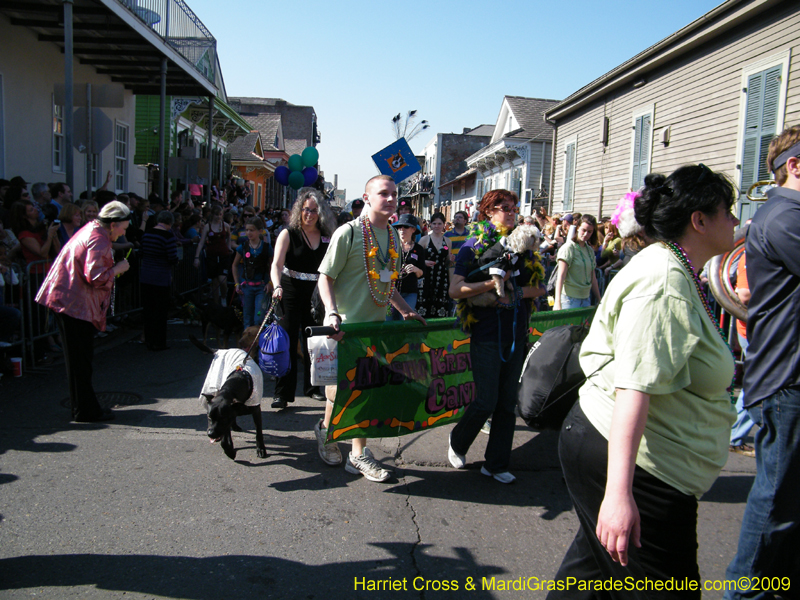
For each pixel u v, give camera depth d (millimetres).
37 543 3057
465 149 47094
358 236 3918
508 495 3822
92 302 4734
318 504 3598
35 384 5855
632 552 1862
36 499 3520
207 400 4258
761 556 2334
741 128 10984
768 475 2330
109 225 4695
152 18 11422
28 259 6777
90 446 4359
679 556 1857
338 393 3838
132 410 5211
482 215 4047
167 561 2938
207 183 16422
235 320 7605
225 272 10508
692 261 1908
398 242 4184
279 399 5430
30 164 11609
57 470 3932
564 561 2229
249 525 3314
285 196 45375
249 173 33219
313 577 2865
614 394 1915
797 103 9656
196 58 14695
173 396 5672
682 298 1759
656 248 1902
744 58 10961
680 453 1815
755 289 2377
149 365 6852
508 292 3834
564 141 20312
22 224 6867
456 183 41188
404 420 4195
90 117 8406
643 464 1821
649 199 1928
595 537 1996
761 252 2334
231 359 4254
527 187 25391
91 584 2734
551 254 10688
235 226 13203
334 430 3879
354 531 3299
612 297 1893
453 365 4480
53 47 12172
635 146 15070
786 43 9914
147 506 3486
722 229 1881
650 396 1766
